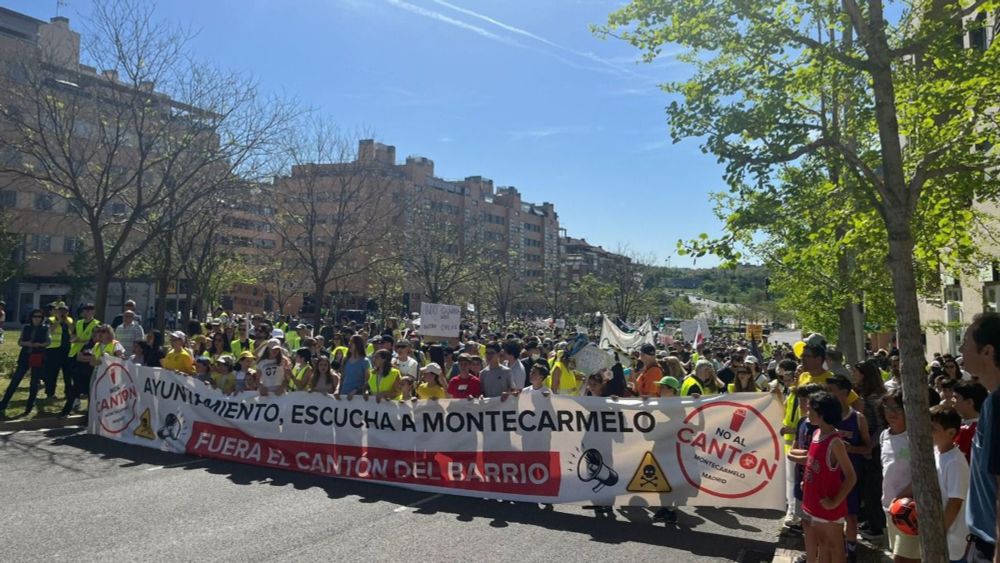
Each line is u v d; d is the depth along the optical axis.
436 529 6.74
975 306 17.92
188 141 17.81
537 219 122.06
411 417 8.56
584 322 72.94
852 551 5.89
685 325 27.08
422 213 45.62
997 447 2.75
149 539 6.15
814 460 5.18
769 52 5.10
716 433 7.45
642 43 5.62
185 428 10.05
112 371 11.01
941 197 6.40
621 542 6.52
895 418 5.30
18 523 6.50
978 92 6.03
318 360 10.38
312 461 9.01
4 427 11.13
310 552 5.93
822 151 5.11
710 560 6.05
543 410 7.98
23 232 34.69
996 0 4.78
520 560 5.88
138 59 17.38
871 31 4.38
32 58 17.02
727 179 5.20
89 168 18.38
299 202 29.50
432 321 16.36
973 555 3.03
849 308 14.84
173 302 55.09
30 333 11.95
